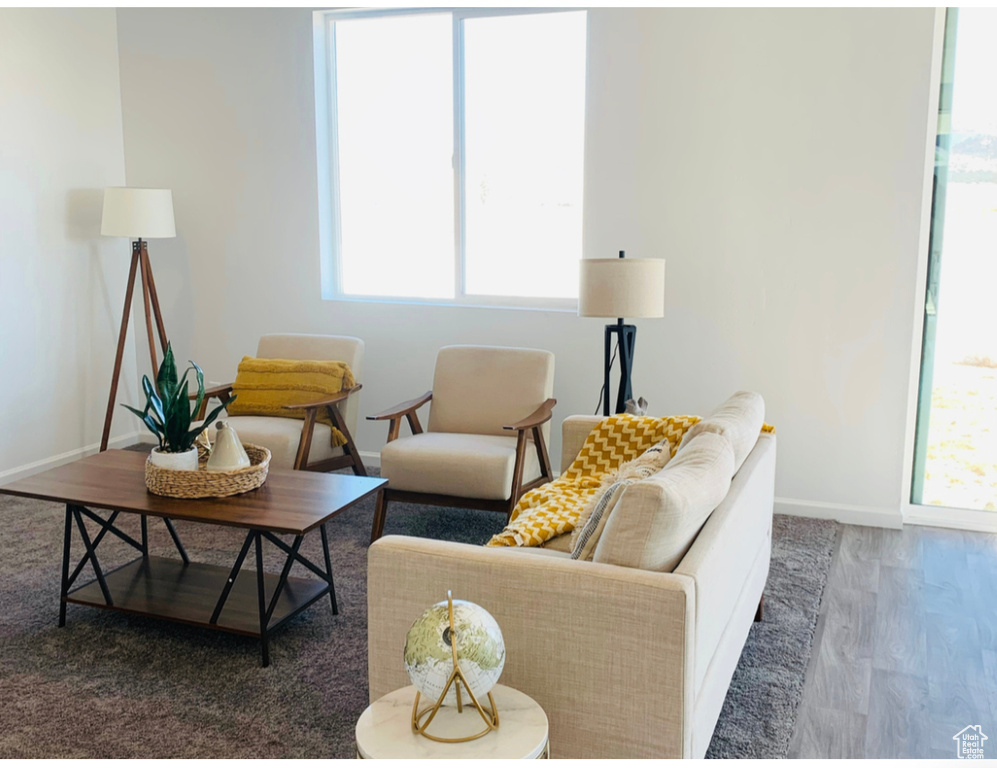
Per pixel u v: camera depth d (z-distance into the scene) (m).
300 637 2.88
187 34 4.80
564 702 1.91
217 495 2.82
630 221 4.19
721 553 2.07
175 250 5.05
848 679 2.65
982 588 3.31
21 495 2.87
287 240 4.82
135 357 5.27
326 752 2.25
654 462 2.61
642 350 4.26
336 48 4.72
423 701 1.80
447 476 3.57
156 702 2.49
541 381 3.99
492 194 4.57
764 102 3.89
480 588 1.94
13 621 3.00
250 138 4.79
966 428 3.94
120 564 3.49
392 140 4.71
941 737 2.35
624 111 4.11
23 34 4.38
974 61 3.68
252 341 5.00
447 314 4.59
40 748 2.26
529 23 4.36
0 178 4.32
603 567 1.87
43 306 4.62
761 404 2.91
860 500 4.01
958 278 3.84
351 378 4.26
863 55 3.72
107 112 4.92
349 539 3.79
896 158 3.73
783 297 3.99
